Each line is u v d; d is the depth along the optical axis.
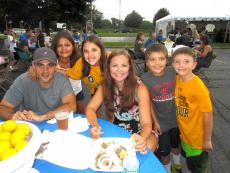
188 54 2.26
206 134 2.33
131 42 24.98
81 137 1.72
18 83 2.50
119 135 1.87
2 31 25.83
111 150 1.57
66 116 1.92
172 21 16.88
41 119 2.16
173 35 16.02
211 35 24.61
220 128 4.14
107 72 2.27
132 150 1.59
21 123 1.50
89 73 2.99
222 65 10.72
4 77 6.18
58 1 21.36
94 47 2.79
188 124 2.38
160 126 2.66
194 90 2.26
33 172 1.40
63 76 2.59
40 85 2.47
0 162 1.17
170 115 2.64
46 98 2.52
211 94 6.18
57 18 21.92
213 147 3.49
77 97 3.30
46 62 2.31
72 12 22.89
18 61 9.77
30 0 20.94
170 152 2.78
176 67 2.32
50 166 1.48
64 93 2.54
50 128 2.03
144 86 2.26
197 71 7.32
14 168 1.18
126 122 2.30
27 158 1.24
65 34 3.15
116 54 2.17
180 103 2.40
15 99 2.51
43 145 1.63
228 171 2.93
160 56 2.45
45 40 13.61
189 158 2.48
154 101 2.61
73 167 1.47
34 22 21.88
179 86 2.40
